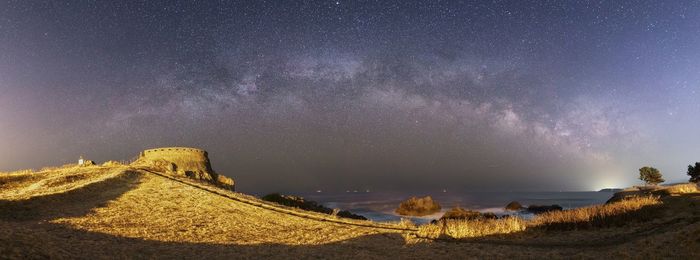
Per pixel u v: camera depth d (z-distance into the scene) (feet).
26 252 39.99
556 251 61.98
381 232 80.02
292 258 54.90
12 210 69.31
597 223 83.15
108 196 90.38
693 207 90.99
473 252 61.87
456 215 190.29
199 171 180.86
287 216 93.35
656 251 54.03
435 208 276.82
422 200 280.51
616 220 84.07
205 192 109.70
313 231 78.64
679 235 59.62
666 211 90.63
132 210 79.61
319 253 59.06
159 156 183.11
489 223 88.74
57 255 41.73
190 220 76.69
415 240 71.92
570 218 87.10
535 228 84.43
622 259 52.90
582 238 72.74
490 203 468.75
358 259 56.13
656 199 104.12
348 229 82.48
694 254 49.75
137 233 61.77
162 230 66.13
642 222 82.69
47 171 129.29
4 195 85.66
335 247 64.13
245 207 97.55
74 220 65.62
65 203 79.20
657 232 71.00
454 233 78.54
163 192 102.68
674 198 106.83
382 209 357.41
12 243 41.45
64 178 109.29
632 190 197.57
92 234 57.47
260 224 81.15
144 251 51.39
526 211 287.48
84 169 132.26
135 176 122.21
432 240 72.69
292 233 75.36
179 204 91.25
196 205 92.38
